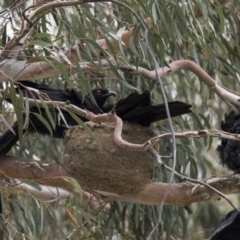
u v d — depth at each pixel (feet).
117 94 37.24
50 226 44.80
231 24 40.45
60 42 33.94
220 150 31.30
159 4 28.25
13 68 28.09
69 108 26.30
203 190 29.22
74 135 30.01
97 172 29.27
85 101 34.94
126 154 29.43
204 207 56.18
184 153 37.50
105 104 39.06
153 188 29.60
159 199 29.63
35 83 34.40
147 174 29.68
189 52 41.45
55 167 29.71
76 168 29.48
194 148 37.27
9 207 36.42
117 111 29.71
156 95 37.76
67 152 29.86
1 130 37.55
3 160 29.53
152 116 30.01
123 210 37.96
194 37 29.35
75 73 29.89
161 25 28.84
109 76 38.75
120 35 28.40
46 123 26.03
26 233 39.40
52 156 43.73
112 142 29.50
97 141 25.86
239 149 29.68
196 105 45.68
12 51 25.67
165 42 28.91
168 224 37.88
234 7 39.22
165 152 37.32
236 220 30.68
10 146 30.91
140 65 36.55
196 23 28.99
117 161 29.32
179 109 29.60
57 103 26.16
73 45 29.17
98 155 29.32
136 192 29.66
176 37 30.01
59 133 33.68
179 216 38.09
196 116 39.19
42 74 28.43
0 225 28.40
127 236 37.86
